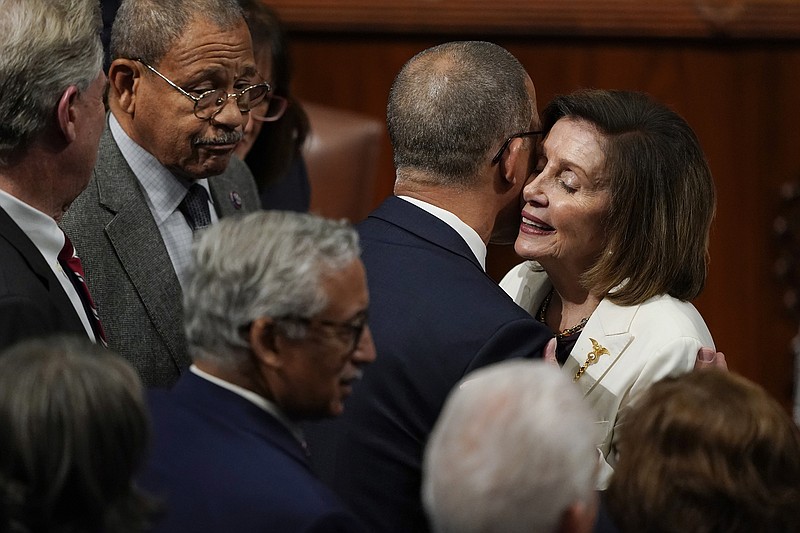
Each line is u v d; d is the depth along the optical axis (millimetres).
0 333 7172
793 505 6125
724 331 19109
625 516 6262
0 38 7676
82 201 9570
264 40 12820
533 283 10219
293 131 13648
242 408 6629
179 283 9789
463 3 18625
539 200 9172
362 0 18641
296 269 6527
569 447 5703
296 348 6594
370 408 8227
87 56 7973
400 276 8516
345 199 16359
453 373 8148
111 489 5535
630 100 9289
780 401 18938
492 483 5656
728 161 18984
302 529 5988
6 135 7758
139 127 9562
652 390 6516
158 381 9641
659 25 18578
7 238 7652
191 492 6184
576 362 9266
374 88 18969
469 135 8719
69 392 5500
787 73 18797
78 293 8500
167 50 9250
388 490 8219
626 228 9125
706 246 9414
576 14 18562
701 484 6066
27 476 5402
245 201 11547
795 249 18906
